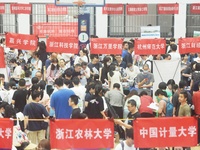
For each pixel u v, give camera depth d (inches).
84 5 802.8
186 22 1023.0
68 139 330.3
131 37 1035.3
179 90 476.4
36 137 438.3
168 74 570.9
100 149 348.5
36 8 1011.9
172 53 640.4
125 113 506.0
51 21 1006.4
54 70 596.4
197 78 545.0
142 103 477.7
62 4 807.7
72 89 488.1
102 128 330.3
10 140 332.5
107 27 1031.0
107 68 600.4
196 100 465.4
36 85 467.8
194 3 997.8
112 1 1007.0
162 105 472.1
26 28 1016.2
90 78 580.7
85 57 685.9
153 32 809.5
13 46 655.8
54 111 466.3
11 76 636.7
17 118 408.5
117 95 507.2
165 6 978.1
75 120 329.4
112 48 652.1
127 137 341.7
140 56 695.1
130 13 983.6
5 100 502.3
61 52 650.8
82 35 791.1
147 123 328.5
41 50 691.4
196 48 654.5
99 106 471.2
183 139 330.3
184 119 329.4
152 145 329.7
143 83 570.6
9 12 1007.6
